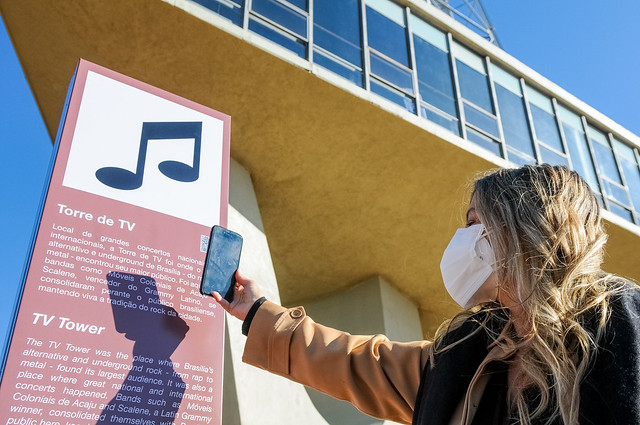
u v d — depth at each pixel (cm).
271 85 797
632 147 1379
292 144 866
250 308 199
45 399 189
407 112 886
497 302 147
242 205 829
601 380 107
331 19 920
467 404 128
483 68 1127
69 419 190
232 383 615
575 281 123
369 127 863
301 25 867
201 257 250
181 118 289
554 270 126
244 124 833
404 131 877
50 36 726
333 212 958
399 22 1030
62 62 756
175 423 207
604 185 1222
